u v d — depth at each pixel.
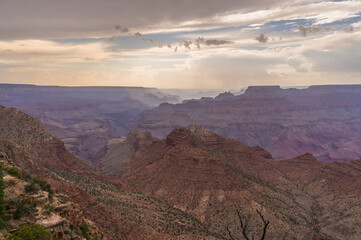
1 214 41.62
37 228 38.41
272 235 118.62
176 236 100.75
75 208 56.50
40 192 51.09
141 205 120.12
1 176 47.75
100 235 61.28
